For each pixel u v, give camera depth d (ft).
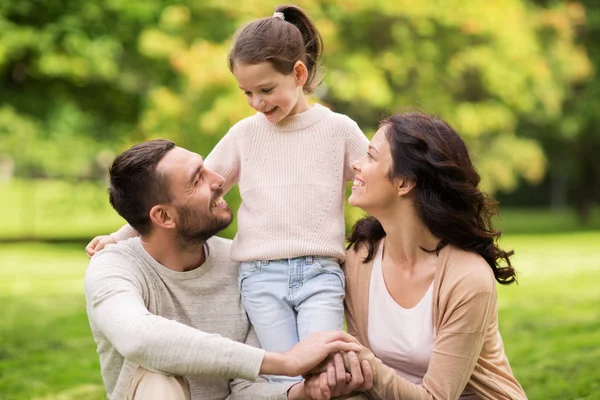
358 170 10.23
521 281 34.55
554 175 90.27
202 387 10.37
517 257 44.32
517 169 62.75
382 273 10.46
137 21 48.70
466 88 51.93
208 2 42.11
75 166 54.80
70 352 21.63
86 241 59.67
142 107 51.85
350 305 10.75
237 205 39.52
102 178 61.11
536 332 22.93
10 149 53.42
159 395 9.01
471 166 10.09
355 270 10.75
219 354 9.02
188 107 41.50
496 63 47.75
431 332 9.94
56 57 47.67
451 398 9.57
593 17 66.49
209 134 40.06
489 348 9.99
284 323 10.61
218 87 39.52
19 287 34.60
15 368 19.74
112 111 54.65
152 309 10.23
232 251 11.09
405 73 45.96
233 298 10.87
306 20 11.96
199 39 41.73
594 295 29.84
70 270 41.06
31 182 85.30
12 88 52.49
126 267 10.07
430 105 46.57
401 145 9.87
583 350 20.07
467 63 47.75
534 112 62.80
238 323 10.82
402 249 10.19
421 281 10.10
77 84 52.11
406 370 10.23
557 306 27.53
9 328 25.03
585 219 75.25
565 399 15.83
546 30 56.54
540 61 49.93
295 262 10.73
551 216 88.63
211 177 10.46
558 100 58.13
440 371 9.59
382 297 10.36
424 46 45.93
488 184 54.49
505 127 53.67
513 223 77.51
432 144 9.78
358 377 9.42
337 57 43.47
